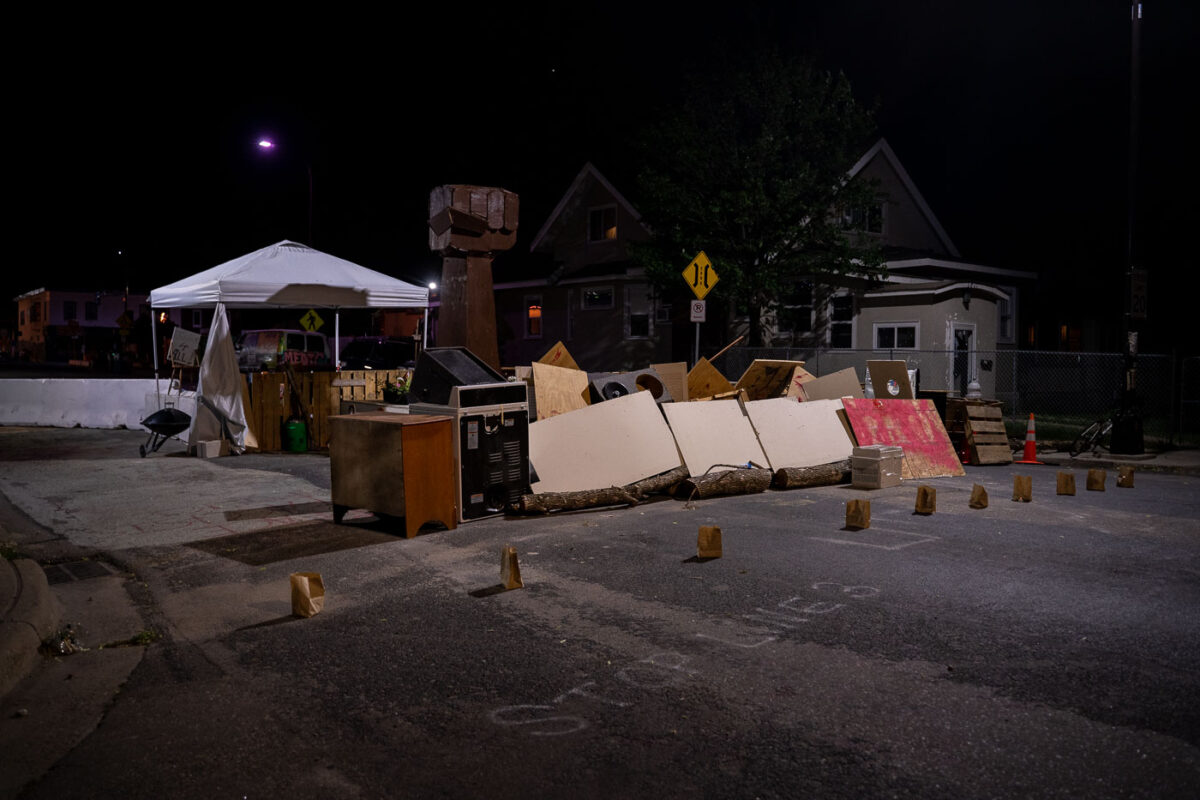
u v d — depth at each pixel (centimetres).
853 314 2405
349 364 2572
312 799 332
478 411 858
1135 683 443
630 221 2850
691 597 598
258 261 1480
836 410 1226
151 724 400
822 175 2167
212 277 1441
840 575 657
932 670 462
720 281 2120
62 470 1192
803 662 474
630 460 998
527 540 779
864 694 430
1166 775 347
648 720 401
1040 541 777
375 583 640
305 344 2561
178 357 1467
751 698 425
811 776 348
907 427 1268
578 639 514
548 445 977
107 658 488
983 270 2723
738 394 1206
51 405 1906
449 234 1177
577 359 3003
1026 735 384
